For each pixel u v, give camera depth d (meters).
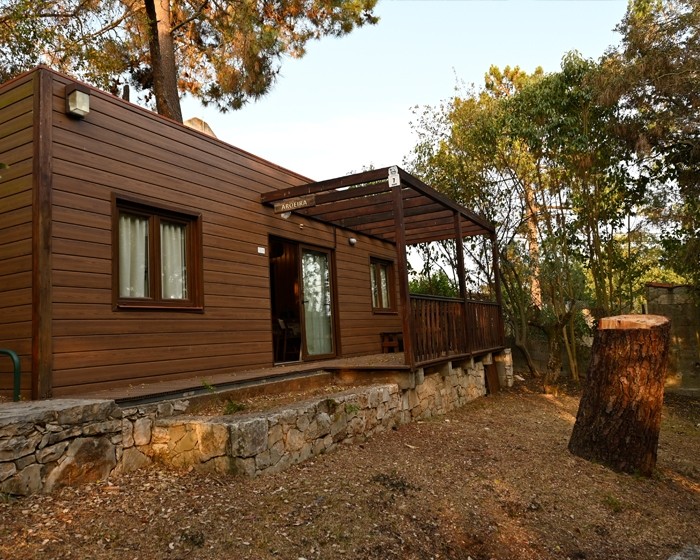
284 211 6.75
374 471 4.04
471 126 10.33
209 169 6.07
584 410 5.02
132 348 4.86
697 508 4.19
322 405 4.47
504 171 10.31
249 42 8.77
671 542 3.57
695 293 8.95
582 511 3.87
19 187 4.35
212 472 3.69
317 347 8.03
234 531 2.88
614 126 8.68
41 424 3.25
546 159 9.68
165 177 5.44
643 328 4.68
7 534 2.66
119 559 2.54
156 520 2.95
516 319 10.98
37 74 4.34
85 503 3.14
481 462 4.66
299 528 2.99
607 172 9.24
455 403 7.49
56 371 4.16
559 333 9.20
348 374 6.33
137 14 9.38
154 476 3.68
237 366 6.15
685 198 8.55
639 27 8.04
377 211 7.68
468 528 3.38
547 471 4.54
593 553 3.33
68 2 9.51
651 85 8.12
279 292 8.95
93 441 3.57
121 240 5.01
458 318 7.76
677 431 6.89
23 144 4.37
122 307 4.79
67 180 4.42
